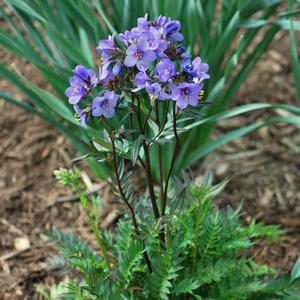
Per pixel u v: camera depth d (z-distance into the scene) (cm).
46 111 72
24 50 68
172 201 56
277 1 68
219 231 56
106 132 48
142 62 45
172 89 45
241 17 70
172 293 57
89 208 74
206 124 76
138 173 77
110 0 67
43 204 75
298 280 60
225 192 76
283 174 78
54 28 67
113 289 54
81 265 52
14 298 66
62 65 74
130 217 58
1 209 75
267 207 75
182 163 74
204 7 70
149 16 68
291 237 71
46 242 71
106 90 46
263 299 56
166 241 55
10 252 70
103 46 47
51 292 65
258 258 69
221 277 56
